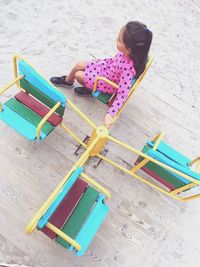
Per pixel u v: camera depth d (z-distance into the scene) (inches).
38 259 66.6
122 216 74.2
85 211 61.0
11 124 66.4
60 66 90.7
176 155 72.6
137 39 61.3
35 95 68.9
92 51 96.1
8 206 70.0
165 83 96.7
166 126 89.1
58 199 53.4
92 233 59.0
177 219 76.5
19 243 67.1
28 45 91.4
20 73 66.9
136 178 78.9
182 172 61.1
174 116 91.3
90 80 76.3
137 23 62.7
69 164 77.3
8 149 75.6
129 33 61.6
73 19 100.1
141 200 76.9
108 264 68.9
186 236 75.0
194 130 90.7
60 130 80.5
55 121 69.1
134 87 71.1
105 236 71.3
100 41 98.6
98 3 106.4
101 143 70.4
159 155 61.1
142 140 85.2
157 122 89.0
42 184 73.8
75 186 62.1
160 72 98.5
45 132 67.0
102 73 75.7
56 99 64.4
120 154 81.6
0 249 65.9
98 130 65.6
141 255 71.1
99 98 75.6
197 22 115.1
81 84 81.9
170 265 71.2
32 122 67.9
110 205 74.7
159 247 72.6
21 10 96.8
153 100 92.2
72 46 95.0
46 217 52.1
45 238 68.6
